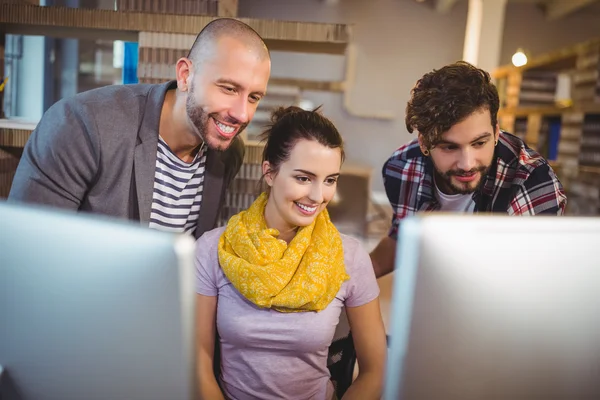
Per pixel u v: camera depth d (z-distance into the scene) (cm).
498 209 146
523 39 1010
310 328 116
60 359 64
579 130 358
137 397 60
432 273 54
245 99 131
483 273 55
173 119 141
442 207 156
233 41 128
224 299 120
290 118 120
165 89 144
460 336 57
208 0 159
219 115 132
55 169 136
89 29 166
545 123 429
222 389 121
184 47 158
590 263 58
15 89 339
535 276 57
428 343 57
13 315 65
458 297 56
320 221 125
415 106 130
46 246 61
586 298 59
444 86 124
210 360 120
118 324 58
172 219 148
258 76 131
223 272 122
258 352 117
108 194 141
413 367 58
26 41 338
